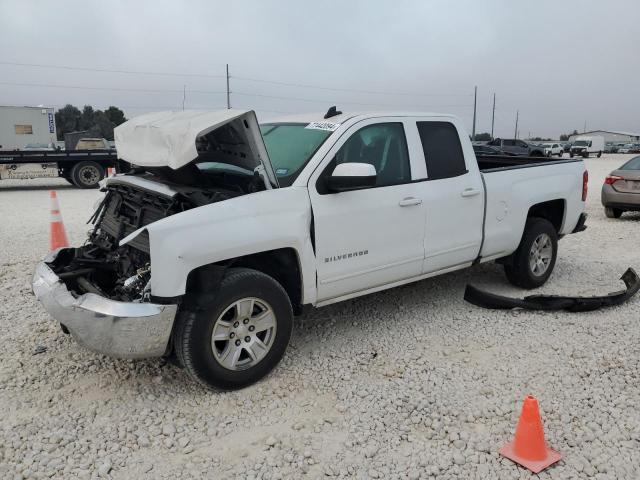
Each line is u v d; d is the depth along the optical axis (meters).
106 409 3.80
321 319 5.40
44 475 3.13
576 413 3.71
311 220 4.25
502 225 5.72
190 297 3.77
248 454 3.34
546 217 6.71
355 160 4.58
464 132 5.44
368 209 4.56
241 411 3.79
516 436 3.28
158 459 3.29
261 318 4.04
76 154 19.78
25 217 11.85
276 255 4.20
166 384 4.12
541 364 4.42
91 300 3.70
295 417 3.73
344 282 4.54
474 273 6.93
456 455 3.29
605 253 8.20
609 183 11.78
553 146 53.03
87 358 4.53
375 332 5.09
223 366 3.89
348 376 4.25
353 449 3.37
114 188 4.99
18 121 31.48
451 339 4.93
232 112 3.87
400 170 4.89
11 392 4.00
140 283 3.92
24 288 6.29
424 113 5.16
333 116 4.91
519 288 6.34
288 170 4.38
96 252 4.90
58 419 3.66
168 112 4.66
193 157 3.70
